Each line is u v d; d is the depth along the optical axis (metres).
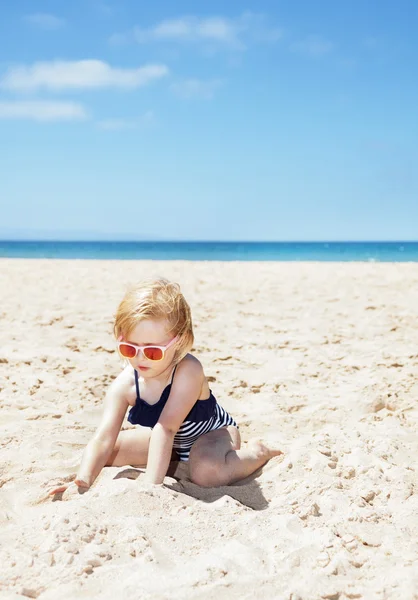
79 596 1.90
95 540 2.20
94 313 8.84
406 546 2.33
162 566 2.08
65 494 2.73
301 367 5.59
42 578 1.98
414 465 3.23
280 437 3.78
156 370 2.85
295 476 3.03
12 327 7.47
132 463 3.13
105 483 2.71
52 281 14.52
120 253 51.62
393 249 75.06
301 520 2.48
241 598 1.93
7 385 4.69
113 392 3.08
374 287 13.40
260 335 7.27
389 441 3.52
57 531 2.21
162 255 46.59
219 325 7.96
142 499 2.52
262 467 3.19
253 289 13.08
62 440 3.51
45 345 6.35
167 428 2.89
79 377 4.97
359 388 4.76
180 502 2.58
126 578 2.00
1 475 3.02
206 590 1.94
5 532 2.32
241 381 4.97
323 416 4.13
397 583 2.04
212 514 2.48
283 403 4.45
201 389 3.04
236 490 2.87
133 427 3.75
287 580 2.04
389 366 5.58
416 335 7.26
